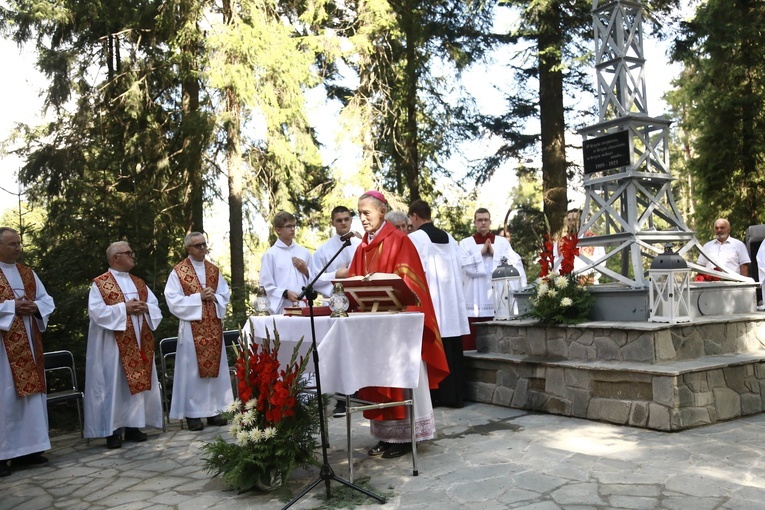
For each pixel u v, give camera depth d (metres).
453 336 6.33
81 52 13.95
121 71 13.56
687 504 3.54
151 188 12.74
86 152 13.05
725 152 15.77
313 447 4.28
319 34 13.51
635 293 5.73
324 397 4.39
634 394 5.25
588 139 6.76
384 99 15.05
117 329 5.97
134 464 5.24
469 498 3.82
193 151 12.45
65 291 8.67
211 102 12.31
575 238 6.29
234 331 7.76
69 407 7.94
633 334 5.42
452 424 5.76
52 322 8.34
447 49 16.02
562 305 5.91
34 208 13.07
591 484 3.92
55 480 4.92
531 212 18.95
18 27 13.00
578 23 14.70
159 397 6.33
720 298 6.15
